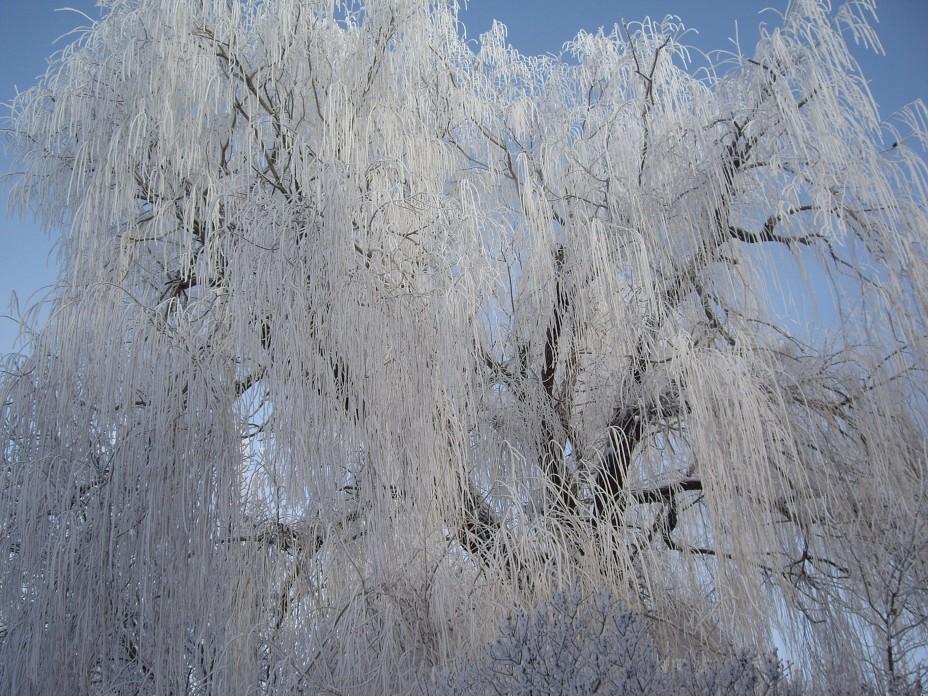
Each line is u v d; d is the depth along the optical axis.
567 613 2.13
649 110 4.48
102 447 3.34
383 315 3.60
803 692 2.31
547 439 4.01
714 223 4.05
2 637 3.12
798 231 4.01
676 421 3.89
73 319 3.51
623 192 4.23
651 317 3.89
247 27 4.56
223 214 3.98
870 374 3.67
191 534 3.14
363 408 3.44
